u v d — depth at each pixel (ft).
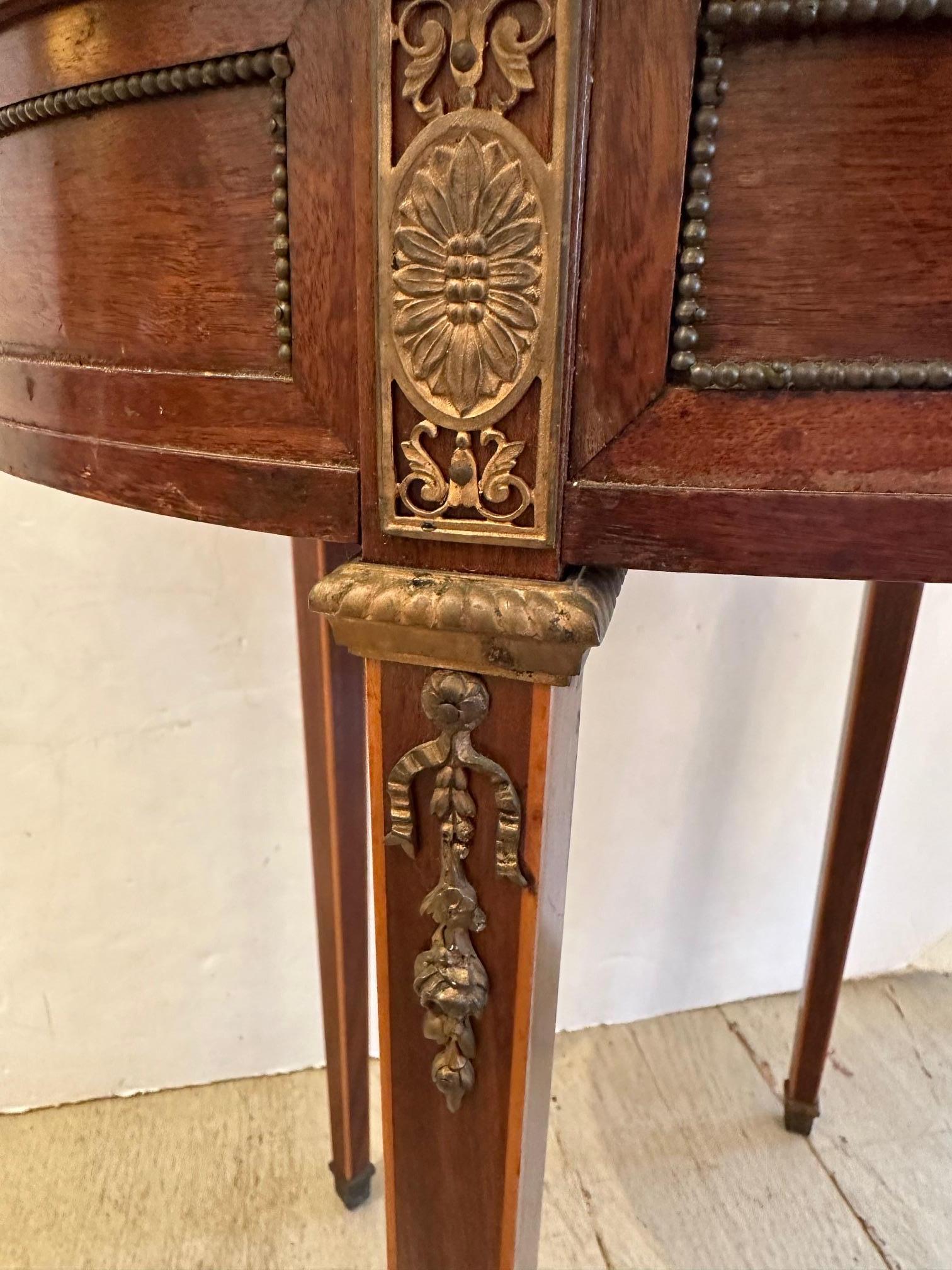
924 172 0.71
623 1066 3.04
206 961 2.86
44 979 2.76
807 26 0.69
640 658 2.74
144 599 2.43
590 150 0.75
